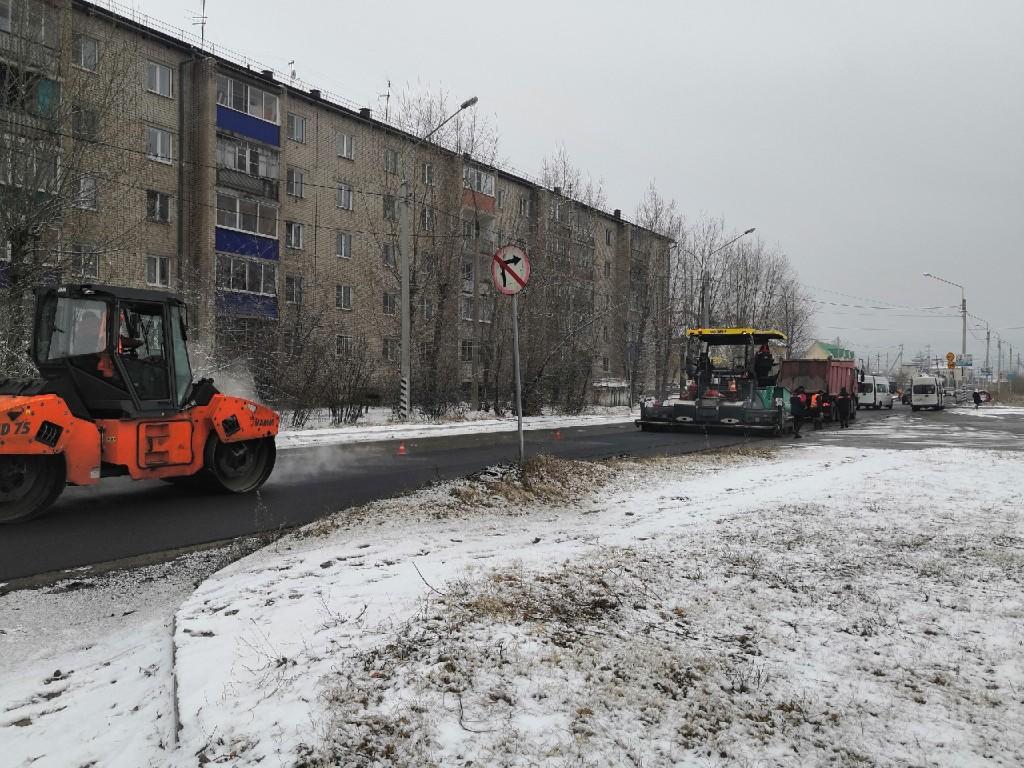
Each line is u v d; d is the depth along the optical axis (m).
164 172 32.06
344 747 2.75
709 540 6.44
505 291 9.70
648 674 3.53
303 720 2.93
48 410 7.88
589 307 35.19
